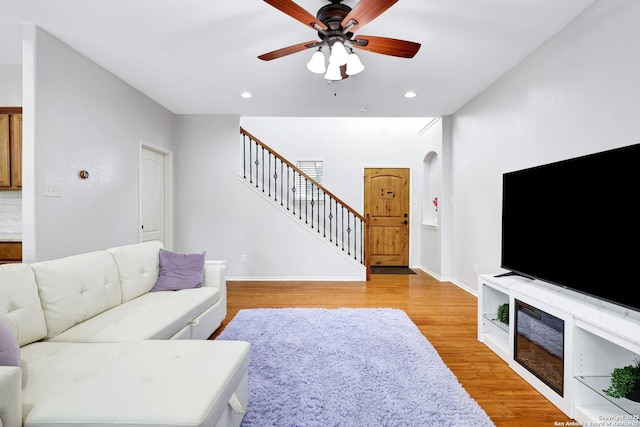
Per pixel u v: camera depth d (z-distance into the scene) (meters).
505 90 3.25
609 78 2.04
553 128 2.56
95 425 1.03
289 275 4.94
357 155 6.20
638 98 1.86
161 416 1.04
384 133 6.16
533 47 2.75
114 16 2.34
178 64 3.12
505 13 2.27
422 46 2.72
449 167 4.80
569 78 2.38
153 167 4.42
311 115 4.79
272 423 1.55
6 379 0.99
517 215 2.44
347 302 3.71
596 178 1.73
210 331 2.63
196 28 2.50
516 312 2.14
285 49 2.23
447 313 3.33
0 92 3.25
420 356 2.29
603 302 1.81
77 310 1.89
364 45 2.17
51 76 2.58
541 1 2.14
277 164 6.12
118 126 3.45
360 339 2.58
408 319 3.07
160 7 2.23
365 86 3.63
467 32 2.51
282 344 2.47
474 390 1.91
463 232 4.31
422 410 1.67
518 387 1.95
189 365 1.36
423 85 3.58
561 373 1.75
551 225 2.07
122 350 1.54
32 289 1.67
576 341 1.64
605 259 1.66
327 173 6.18
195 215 4.85
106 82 3.24
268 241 4.92
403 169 6.20
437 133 5.14
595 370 1.64
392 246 6.21
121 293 2.36
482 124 3.74
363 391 1.83
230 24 2.44
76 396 1.13
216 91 3.84
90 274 2.06
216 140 4.84
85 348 1.57
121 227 3.52
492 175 3.52
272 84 3.60
